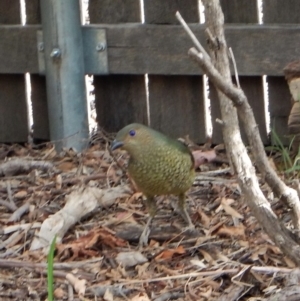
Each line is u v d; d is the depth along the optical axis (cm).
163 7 1148
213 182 1044
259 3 1138
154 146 857
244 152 705
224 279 780
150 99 1188
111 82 1190
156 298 747
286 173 1048
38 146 1209
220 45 685
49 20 1123
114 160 1054
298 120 1074
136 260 823
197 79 1170
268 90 1158
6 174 1084
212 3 681
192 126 1188
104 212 957
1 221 941
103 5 1162
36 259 838
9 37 1171
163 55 1141
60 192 1020
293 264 793
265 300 711
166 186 871
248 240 867
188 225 906
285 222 911
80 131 1151
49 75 1142
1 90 1219
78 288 758
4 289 771
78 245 846
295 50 1115
